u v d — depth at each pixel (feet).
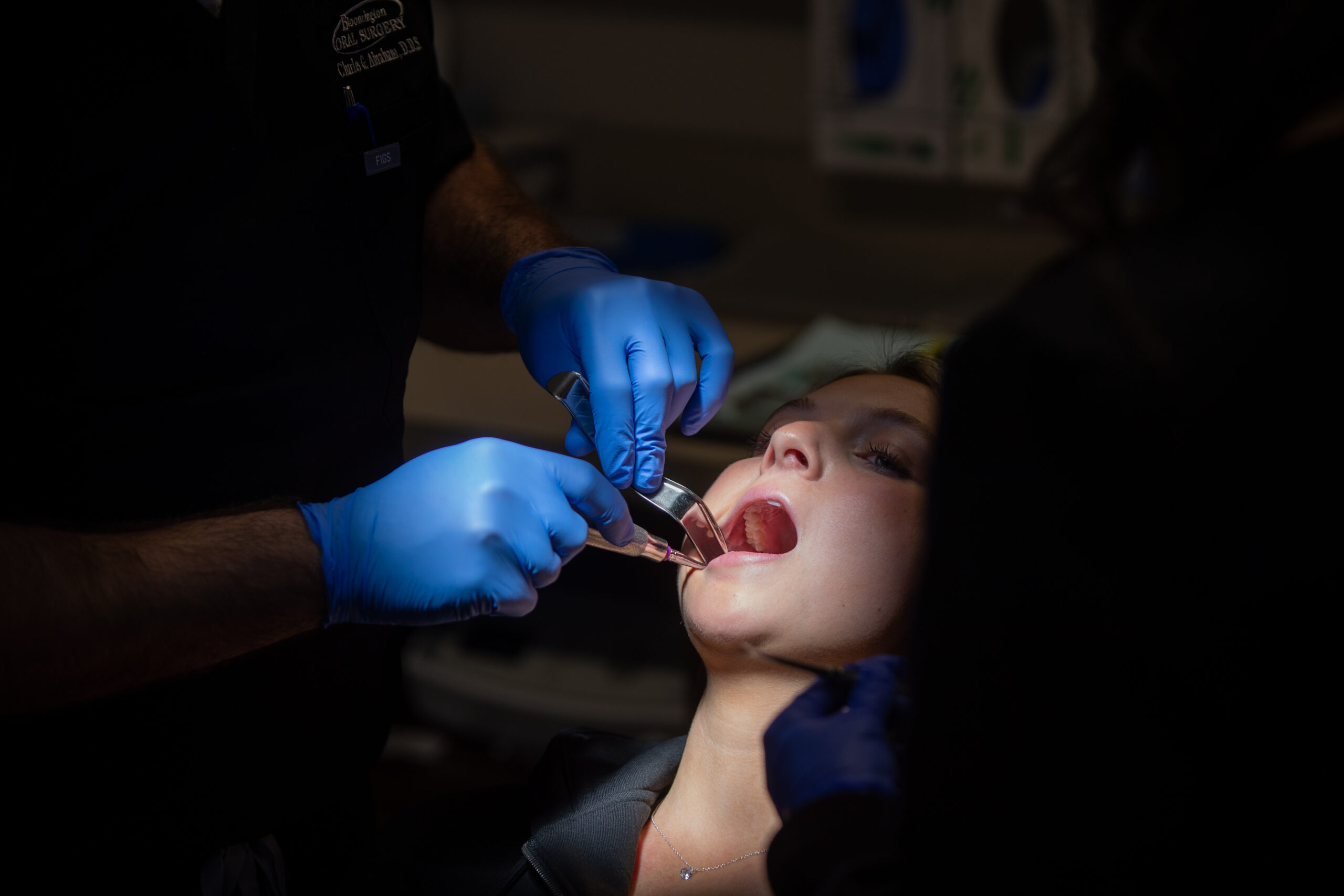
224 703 3.41
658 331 3.57
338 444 3.65
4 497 3.11
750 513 3.63
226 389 3.34
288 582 2.95
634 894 3.32
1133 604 1.77
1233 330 1.72
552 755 3.75
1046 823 1.85
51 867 3.26
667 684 6.59
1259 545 1.70
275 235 3.37
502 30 9.37
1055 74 7.07
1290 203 1.73
